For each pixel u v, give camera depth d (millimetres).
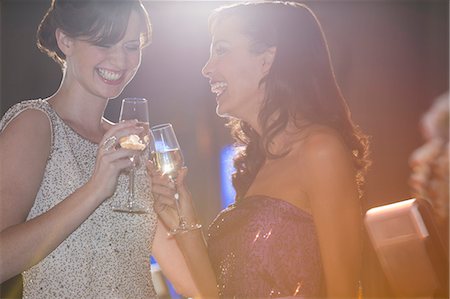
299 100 3023
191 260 3078
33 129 2711
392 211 1460
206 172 10711
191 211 3072
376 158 10219
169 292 4477
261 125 3096
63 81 2916
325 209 2840
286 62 3041
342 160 2867
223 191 10680
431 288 1422
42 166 2727
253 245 2934
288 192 2973
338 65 9984
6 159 2646
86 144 2857
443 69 9898
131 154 2641
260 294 2908
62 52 2889
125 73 2850
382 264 1468
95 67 2787
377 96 10102
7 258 2520
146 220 2975
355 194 2871
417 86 10031
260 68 3107
